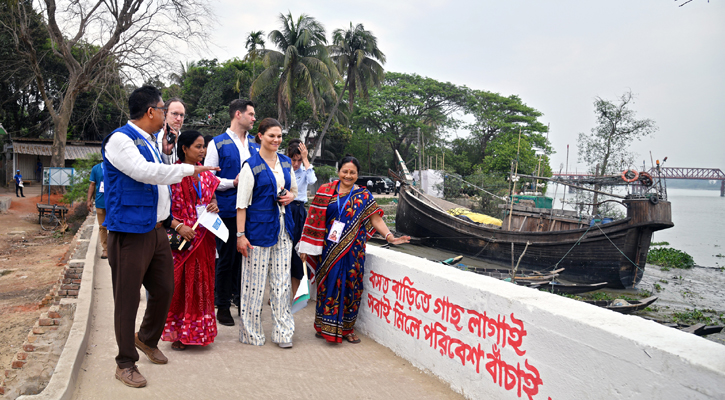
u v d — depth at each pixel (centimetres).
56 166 2255
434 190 2961
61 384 266
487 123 4612
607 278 1307
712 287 1342
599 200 2028
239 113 439
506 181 3050
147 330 319
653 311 1060
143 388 289
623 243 1265
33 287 978
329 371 329
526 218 1656
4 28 2316
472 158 4753
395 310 367
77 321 383
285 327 375
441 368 314
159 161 299
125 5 2164
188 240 343
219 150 434
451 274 320
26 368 359
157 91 290
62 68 2919
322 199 381
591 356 214
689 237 2836
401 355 358
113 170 274
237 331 414
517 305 254
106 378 301
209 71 3372
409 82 4753
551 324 235
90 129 3322
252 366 333
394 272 369
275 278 378
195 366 328
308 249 379
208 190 361
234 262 468
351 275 377
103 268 673
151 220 280
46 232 1716
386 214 2916
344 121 3881
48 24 2150
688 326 839
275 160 383
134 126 282
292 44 2731
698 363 173
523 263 1489
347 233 374
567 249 1374
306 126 3497
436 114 4734
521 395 252
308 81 2633
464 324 293
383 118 4425
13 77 2786
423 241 1909
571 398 223
